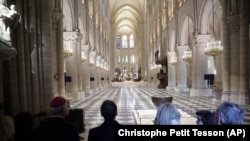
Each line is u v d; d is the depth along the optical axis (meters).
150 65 45.56
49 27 9.09
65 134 2.78
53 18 10.88
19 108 7.12
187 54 19.62
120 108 12.77
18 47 7.21
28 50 7.84
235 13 12.76
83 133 7.45
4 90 6.86
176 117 2.84
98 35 32.88
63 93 11.65
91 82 26.88
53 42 10.98
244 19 12.30
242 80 12.39
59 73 11.52
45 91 8.94
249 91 12.27
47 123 2.87
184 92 23.31
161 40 33.41
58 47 11.56
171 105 2.94
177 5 24.05
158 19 36.16
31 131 3.31
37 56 8.43
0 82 6.05
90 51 24.78
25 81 7.43
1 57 5.69
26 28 7.74
